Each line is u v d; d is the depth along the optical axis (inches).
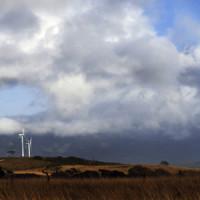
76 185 2033.7
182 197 1829.5
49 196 1877.5
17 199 1844.2
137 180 2111.2
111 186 1973.4
